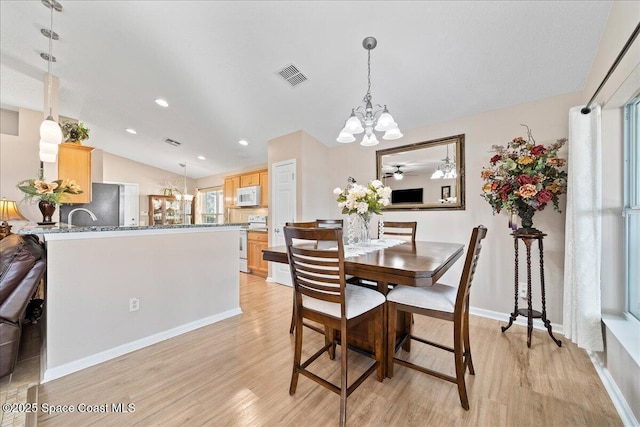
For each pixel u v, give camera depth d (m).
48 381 1.70
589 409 1.44
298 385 1.67
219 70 2.73
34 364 1.82
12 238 1.95
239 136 4.28
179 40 2.38
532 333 2.34
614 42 1.60
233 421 1.38
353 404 1.50
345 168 3.98
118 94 3.33
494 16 1.78
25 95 3.36
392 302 1.72
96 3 2.04
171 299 2.37
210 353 2.06
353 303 1.54
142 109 3.71
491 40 1.95
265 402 1.52
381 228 2.70
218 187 6.74
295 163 3.86
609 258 1.82
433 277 1.36
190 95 3.27
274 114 3.47
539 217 2.43
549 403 1.49
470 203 2.82
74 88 3.23
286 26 2.09
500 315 2.64
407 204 3.27
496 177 2.35
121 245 2.08
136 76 2.95
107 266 2.00
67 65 2.80
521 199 2.19
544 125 2.41
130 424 1.36
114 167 6.01
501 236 2.64
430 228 3.09
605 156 1.82
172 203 6.79
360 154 3.79
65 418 1.39
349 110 3.15
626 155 1.77
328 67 2.49
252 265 4.86
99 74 2.94
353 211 2.22
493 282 2.68
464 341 1.73
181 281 2.44
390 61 2.29
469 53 2.09
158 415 1.42
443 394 1.58
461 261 2.87
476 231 1.46
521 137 2.51
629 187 1.76
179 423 1.36
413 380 1.72
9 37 2.42
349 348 1.93
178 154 5.59
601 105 1.80
